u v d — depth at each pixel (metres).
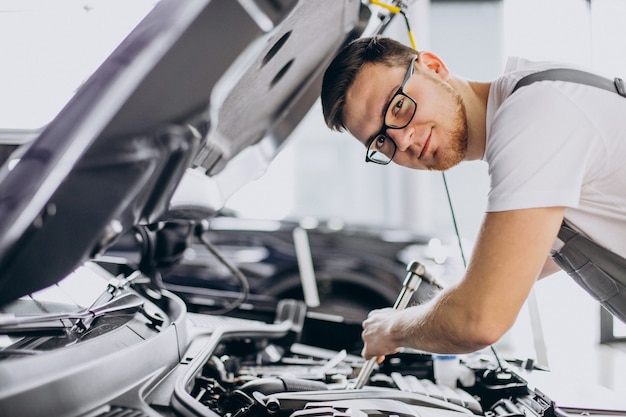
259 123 1.30
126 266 1.54
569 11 4.39
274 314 1.86
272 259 3.59
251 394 1.03
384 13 1.35
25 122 1.22
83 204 0.66
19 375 0.67
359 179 7.06
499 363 1.34
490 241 0.93
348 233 3.59
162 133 0.68
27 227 0.63
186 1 0.66
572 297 4.42
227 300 1.97
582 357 3.89
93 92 0.66
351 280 3.45
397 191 6.56
